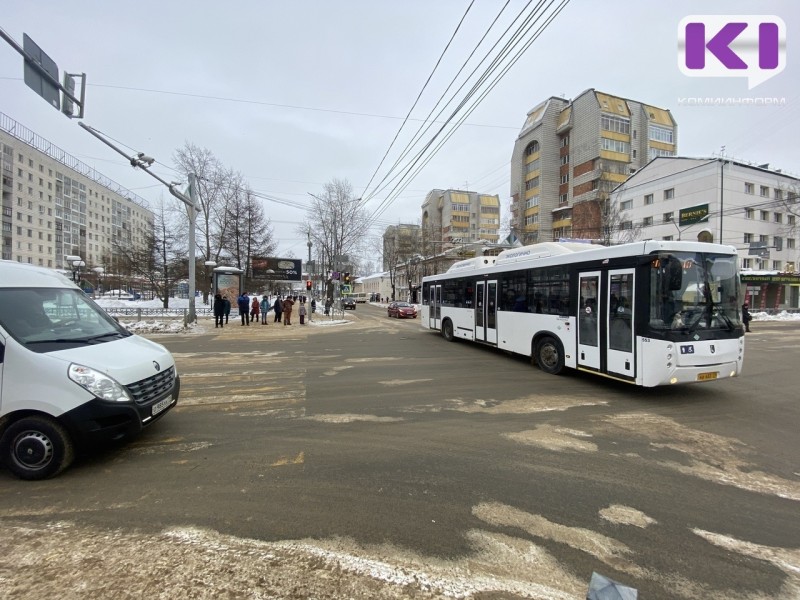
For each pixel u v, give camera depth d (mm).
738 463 4074
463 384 7430
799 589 2297
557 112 54250
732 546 2699
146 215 113688
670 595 2238
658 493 3416
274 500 3178
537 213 55000
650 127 50188
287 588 2232
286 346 12969
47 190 75312
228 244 36219
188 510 3018
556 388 7172
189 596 2160
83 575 2299
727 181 35719
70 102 9125
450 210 79375
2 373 3451
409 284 61125
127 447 4262
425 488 3414
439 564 2459
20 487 3354
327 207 39688
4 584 2215
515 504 3182
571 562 2502
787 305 36812
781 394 6984
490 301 11016
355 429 4891
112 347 4102
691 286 6262
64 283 4676
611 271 6988
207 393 6672
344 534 2742
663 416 5617
